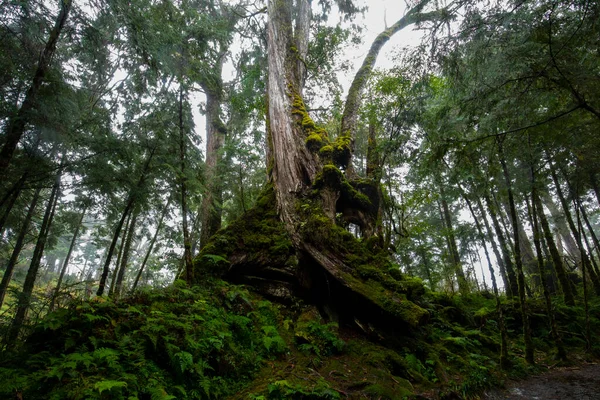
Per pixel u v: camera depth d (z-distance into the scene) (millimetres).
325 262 6957
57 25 5316
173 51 6926
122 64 7375
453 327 8219
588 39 4238
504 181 7496
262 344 5102
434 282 14719
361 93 11930
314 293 7383
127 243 11562
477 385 5227
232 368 4301
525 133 5984
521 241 17172
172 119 7906
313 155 9289
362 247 7609
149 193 8094
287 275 7520
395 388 4637
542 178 7965
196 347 4008
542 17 4164
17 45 5285
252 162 12719
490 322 9492
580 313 9891
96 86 8789
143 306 4992
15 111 5238
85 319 4133
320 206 8305
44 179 6441
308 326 5895
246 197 13414
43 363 3506
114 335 4105
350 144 10062
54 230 11977
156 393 3205
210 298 6012
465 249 17422
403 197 10625
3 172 4957
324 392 3957
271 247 7926
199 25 7480
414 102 8500
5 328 4328
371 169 10156
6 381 2936
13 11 4633
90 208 9352
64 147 6684
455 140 5824
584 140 6090
